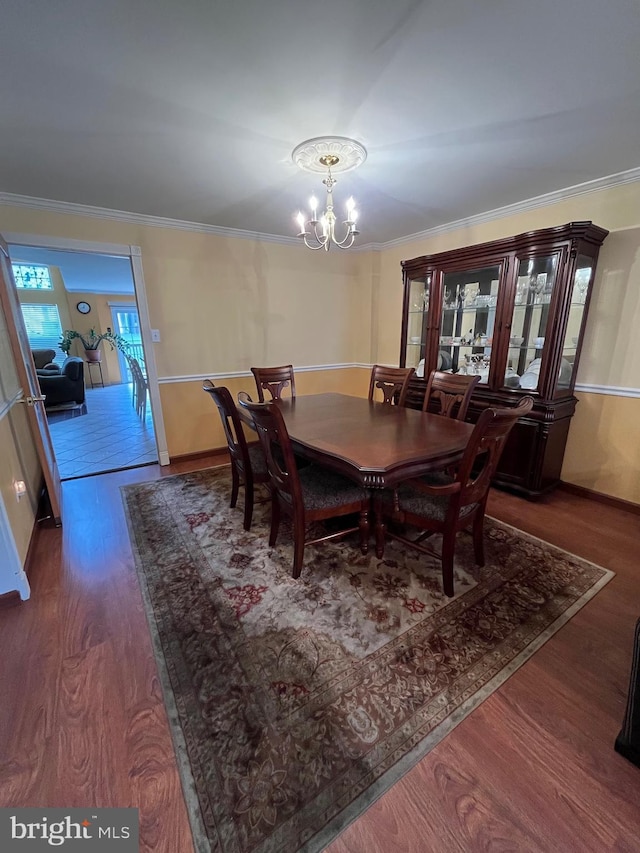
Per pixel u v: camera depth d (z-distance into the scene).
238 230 3.67
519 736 1.19
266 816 1.00
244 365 4.00
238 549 2.21
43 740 1.17
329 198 2.24
